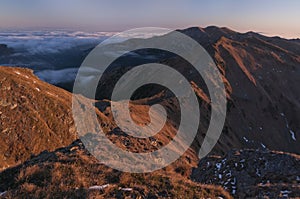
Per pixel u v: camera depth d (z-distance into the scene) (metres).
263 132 105.75
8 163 57.59
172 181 15.48
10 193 12.70
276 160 25.59
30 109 67.69
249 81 128.88
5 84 68.00
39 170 14.87
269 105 120.62
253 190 18.08
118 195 13.29
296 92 137.88
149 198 13.45
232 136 92.62
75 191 13.16
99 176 15.49
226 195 15.45
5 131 61.84
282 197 16.09
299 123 118.31
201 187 15.63
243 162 26.48
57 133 69.81
